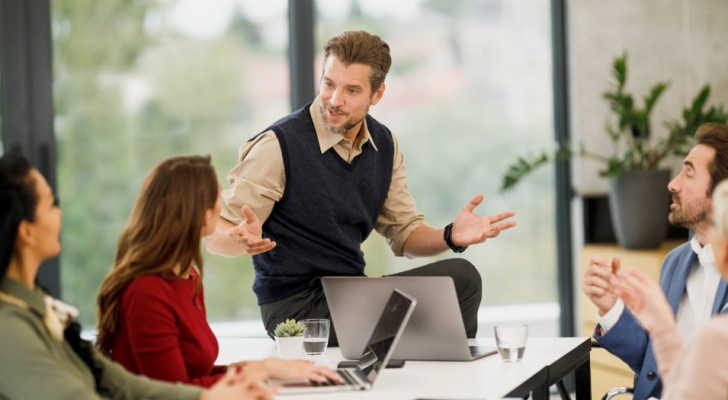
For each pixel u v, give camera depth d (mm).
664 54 8414
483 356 4223
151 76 7590
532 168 7953
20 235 3092
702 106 7770
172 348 3641
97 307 3697
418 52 8266
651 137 8383
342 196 5078
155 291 3633
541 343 4520
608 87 8336
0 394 3080
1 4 7137
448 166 8367
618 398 7504
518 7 8438
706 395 2781
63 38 7348
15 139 7188
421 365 4082
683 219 4375
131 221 3715
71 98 7395
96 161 7477
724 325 2812
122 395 3352
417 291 4016
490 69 8414
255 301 7867
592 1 8305
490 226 4840
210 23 7715
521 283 8547
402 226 5414
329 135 5043
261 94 7852
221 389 3197
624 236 7840
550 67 8508
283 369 3627
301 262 4996
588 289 4410
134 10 7527
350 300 4090
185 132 7691
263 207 4953
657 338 3191
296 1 7828
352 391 3605
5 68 7160
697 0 8461
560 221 8547
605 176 7805
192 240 3697
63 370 3080
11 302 3088
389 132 5371
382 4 8164
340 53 4867
